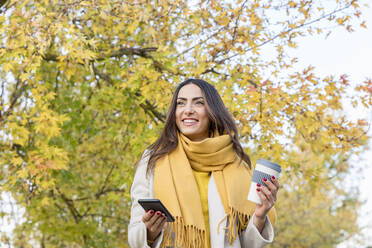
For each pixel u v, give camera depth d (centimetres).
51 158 587
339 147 606
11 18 510
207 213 280
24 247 812
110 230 848
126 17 553
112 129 660
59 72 682
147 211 246
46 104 539
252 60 554
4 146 589
